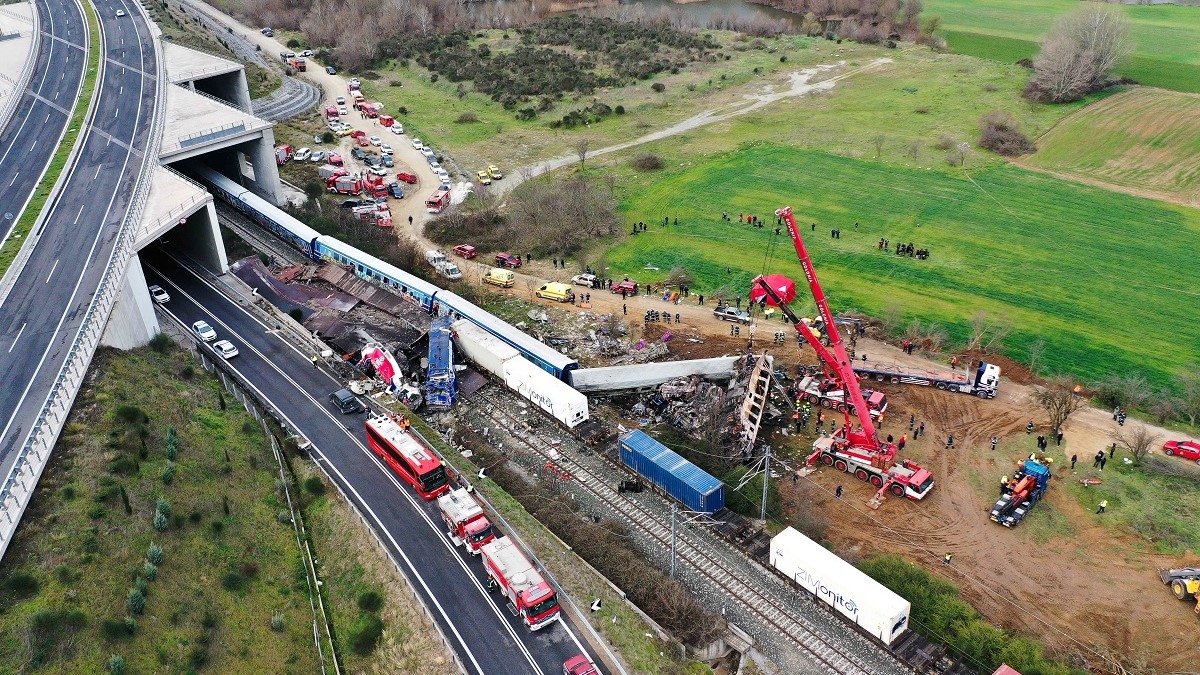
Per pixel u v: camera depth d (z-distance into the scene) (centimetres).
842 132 16300
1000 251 11825
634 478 7575
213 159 14412
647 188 14188
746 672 5731
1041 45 19900
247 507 6744
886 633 5753
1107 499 7219
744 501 7194
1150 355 9362
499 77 18988
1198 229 12338
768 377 8150
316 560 6512
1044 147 15375
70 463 6359
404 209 13475
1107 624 6056
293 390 8531
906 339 9725
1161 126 15288
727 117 17362
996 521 7019
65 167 11062
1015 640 5706
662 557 6681
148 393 7500
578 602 5994
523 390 8562
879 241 12162
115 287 8125
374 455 7575
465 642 5675
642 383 8694
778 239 12294
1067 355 9375
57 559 5619
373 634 5784
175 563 5959
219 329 9600
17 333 7781
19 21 17912
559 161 15338
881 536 6925
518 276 11431
